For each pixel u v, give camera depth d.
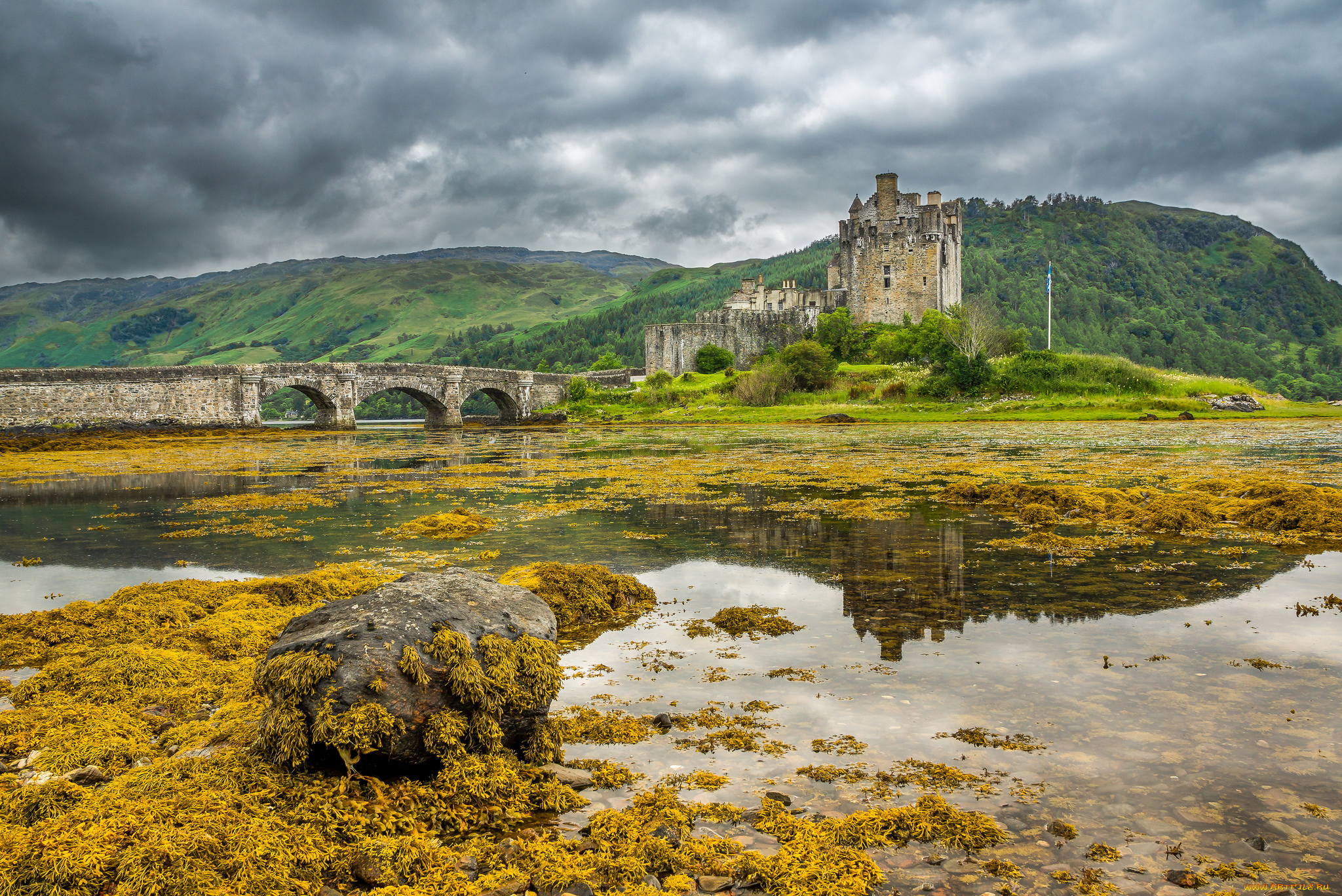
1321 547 14.69
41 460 42.56
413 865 5.17
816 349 93.44
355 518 20.41
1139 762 6.41
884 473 28.64
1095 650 9.12
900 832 5.43
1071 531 16.67
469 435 70.31
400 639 6.43
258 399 72.88
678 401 94.81
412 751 6.19
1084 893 4.80
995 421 70.38
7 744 6.99
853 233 112.06
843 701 7.81
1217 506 18.25
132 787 5.84
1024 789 6.03
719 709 7.73
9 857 4.80
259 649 9.73
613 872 5.00
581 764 6.67
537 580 11.12
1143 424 62.38
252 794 5.75
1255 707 7.44
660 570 13.75
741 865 5.14
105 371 64.25
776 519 18.75
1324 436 46.59
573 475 30.52
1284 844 5.25
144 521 20.59
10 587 13.54
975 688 8.02
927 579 12.64
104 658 8.91
